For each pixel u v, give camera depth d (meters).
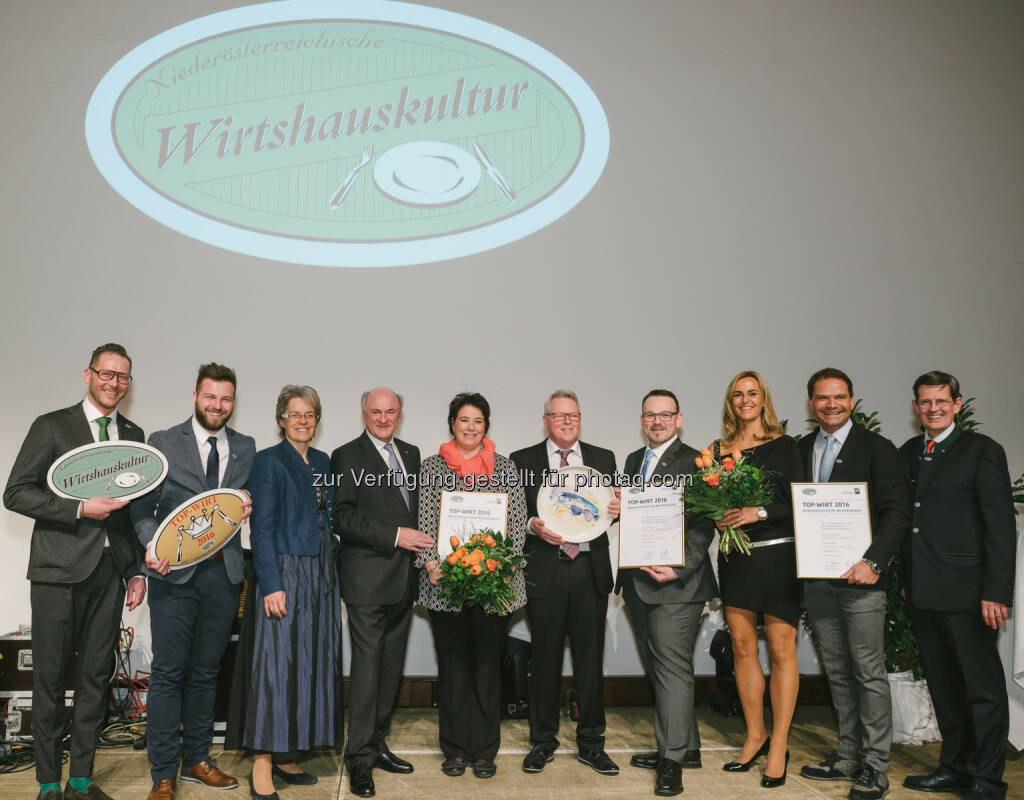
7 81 3.78
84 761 2.44
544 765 2.82
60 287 3.67
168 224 3.75
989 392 4.11
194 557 2.41
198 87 3.86
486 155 3.97
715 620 3.87
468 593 2.54
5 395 3.60
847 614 2.66
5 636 3.04
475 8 4.07
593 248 3.97
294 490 2.59
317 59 3.95
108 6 3.88
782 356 4.01
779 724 2.68
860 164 4.20
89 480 2.38
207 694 2.61
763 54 4.22
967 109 4.30
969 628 2.61
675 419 2.87
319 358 3.77
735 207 4.09
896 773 2.83
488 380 3.84
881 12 4.31
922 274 4.15
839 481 2.74
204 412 2.55
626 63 4.13
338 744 2.60
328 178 3.87
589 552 2.84
